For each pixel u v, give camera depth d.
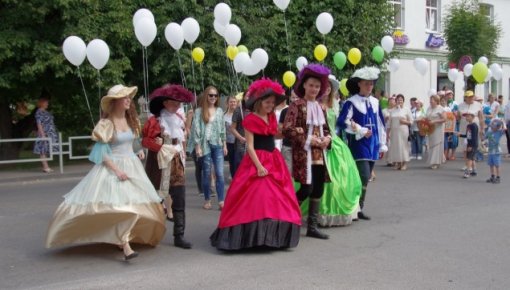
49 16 14.15
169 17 15.59
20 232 7.36
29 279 5.32
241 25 16.30
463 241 6.57
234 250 6.15
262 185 6.15
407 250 6.18
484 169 13.82
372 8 19.73
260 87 6.18
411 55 27.02
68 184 12.47
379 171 13.66
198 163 10.08
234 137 9.62
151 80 16.25
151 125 6.29
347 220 7.43
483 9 24.05
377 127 7.94
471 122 12.34
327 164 6.86
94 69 13.90
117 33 14.26
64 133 19.33
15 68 13.93
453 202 9.21
